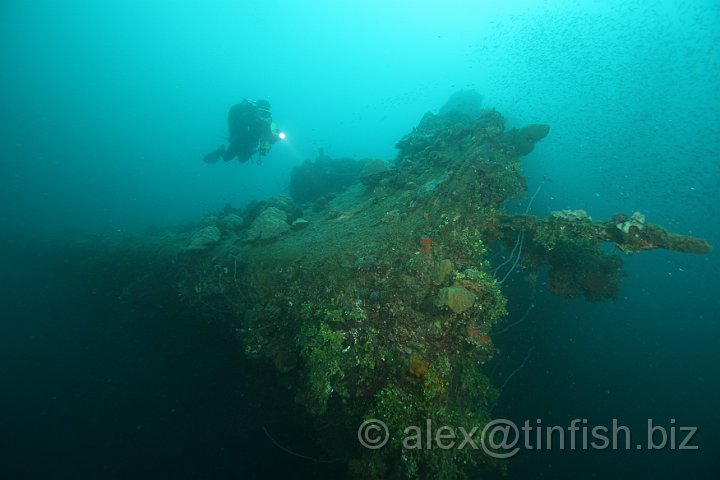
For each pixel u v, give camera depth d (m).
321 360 4.95
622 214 5.64
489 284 5.11
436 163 9.32
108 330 11.34
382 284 5.41
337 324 5.20
